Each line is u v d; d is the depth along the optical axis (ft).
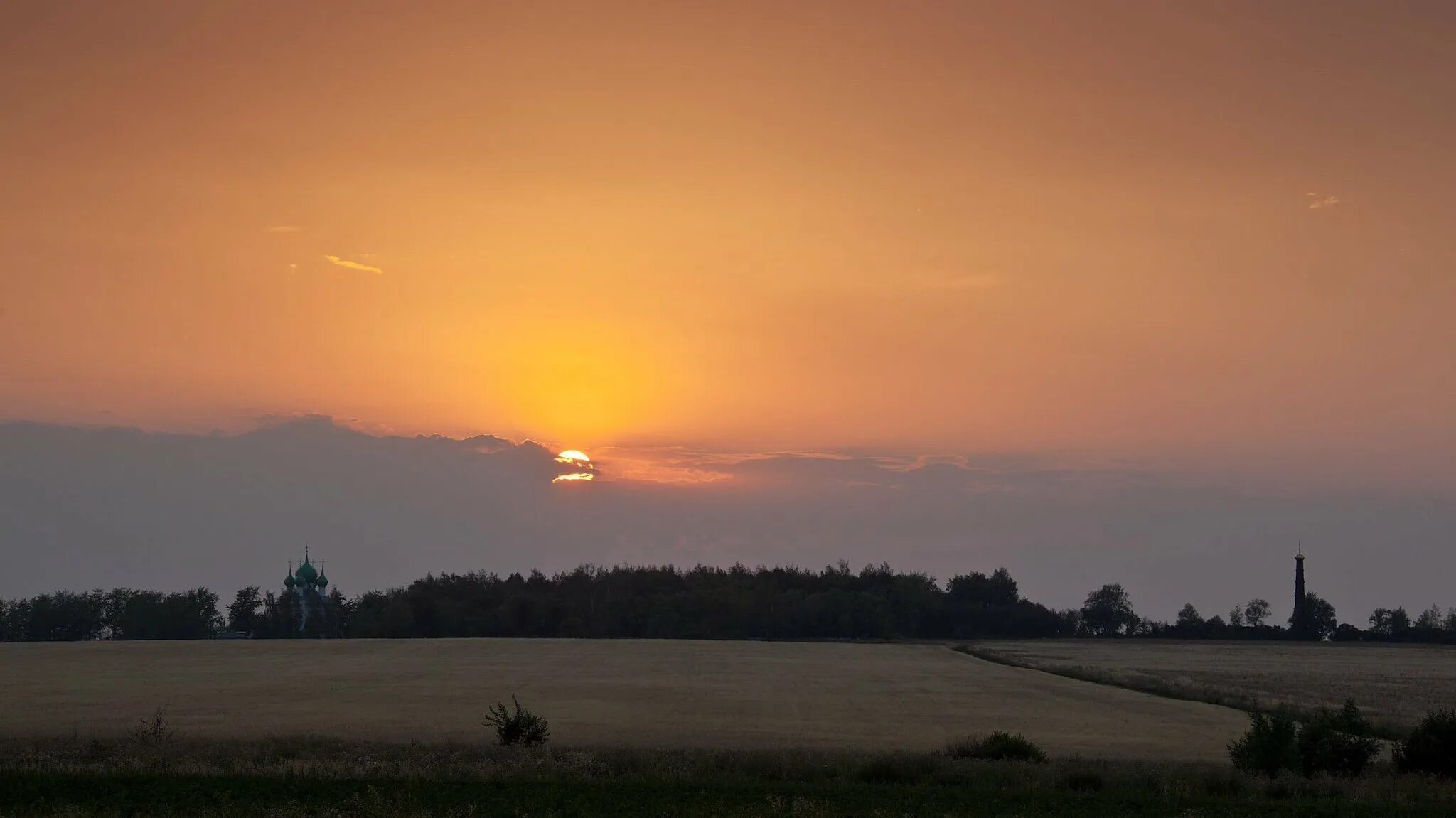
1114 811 101.96
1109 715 208.23
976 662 382.01
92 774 106.22
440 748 136.26
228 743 141.18
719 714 201.87
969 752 139.13
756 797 102.12
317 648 418.51
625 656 386.11
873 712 209.15
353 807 93.45
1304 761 126.52
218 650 404.36
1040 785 113.91
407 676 294.05
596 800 100.12
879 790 108.78
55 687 255.91
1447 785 115.85
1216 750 155.63
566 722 185.16
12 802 95.35
